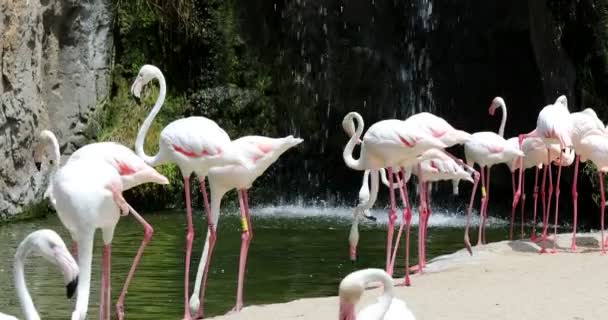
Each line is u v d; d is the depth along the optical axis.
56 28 17.88
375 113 21.58
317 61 21.19
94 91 18.55
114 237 13.80
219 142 8.77
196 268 11.26
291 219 17.12
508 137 20.88
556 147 12.69
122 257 11.91
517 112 20.66
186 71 20.14
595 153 11.40
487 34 20.64
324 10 21.17
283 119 20.72
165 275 10.74
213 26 20.09
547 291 8.70
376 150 9.97
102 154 8.39
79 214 7.43
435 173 11.46
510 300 8.30
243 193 9.11
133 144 18.64
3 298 9.37
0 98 15.71
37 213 16.78
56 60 17.92
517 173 19.92
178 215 17.31
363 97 21.50
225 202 19.70
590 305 8.02
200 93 19.97
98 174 7.58
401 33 21.66
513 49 20.39
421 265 10.48
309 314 8.02
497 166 20.33
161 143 8.93
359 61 21.30
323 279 10.60
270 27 20.84
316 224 16.23
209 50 20.09
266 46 20.70
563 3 17.03
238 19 20.34
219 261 11.81
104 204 7.55
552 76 18.09
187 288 8.48
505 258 11.03
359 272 5.14
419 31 21.50
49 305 9.05
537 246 12.02
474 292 8.77
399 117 21.56
